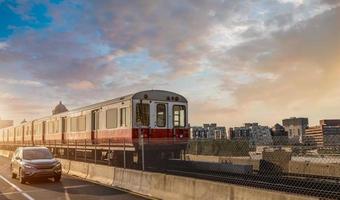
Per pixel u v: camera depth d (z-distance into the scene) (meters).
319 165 17.41
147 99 23.66
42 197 14.27
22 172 18.73
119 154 24.86
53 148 38.19
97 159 28.42
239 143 22.28
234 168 19.78
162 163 23.23
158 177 14.16
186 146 24.03
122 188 16.61
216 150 25.00
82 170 22.22
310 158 12.94
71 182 19.27
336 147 12.04
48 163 19.22
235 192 10.29
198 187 11.81
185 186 12.45
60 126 35.69
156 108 23.92
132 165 23.50
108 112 25.98
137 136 22.97
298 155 13.49
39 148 20.86
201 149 26.66
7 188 17.00
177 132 24.48
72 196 14.38
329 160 13.08
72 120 32.69
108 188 16.70
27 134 48.50
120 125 24.22
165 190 13.54
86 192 15.42
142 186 15.19
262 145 15.97
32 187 17.30
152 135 23.48
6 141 63.91
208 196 11.30
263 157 19.38
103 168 19.44
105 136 26.22
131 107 23.12
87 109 29.38
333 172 16.59
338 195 12.85
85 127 29.59
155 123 23.73
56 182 19.27
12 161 21.34
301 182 15.84
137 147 22.78
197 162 22.69
